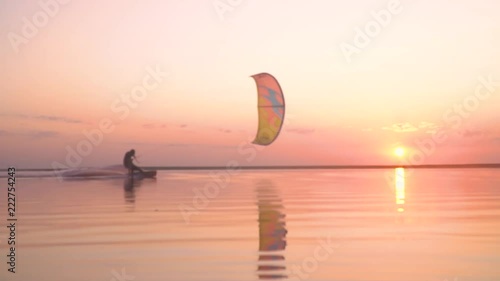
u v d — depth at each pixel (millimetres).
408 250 6656
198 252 6617
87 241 7461
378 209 11406
